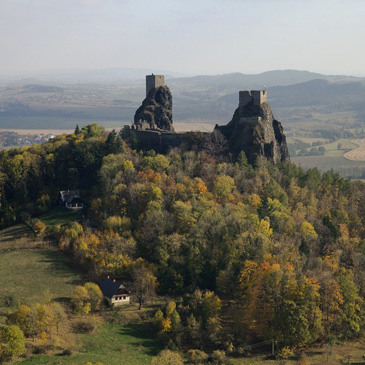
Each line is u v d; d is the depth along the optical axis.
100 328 129.88
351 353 126.75
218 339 127.31
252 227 166.25
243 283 143.25
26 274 153.88
